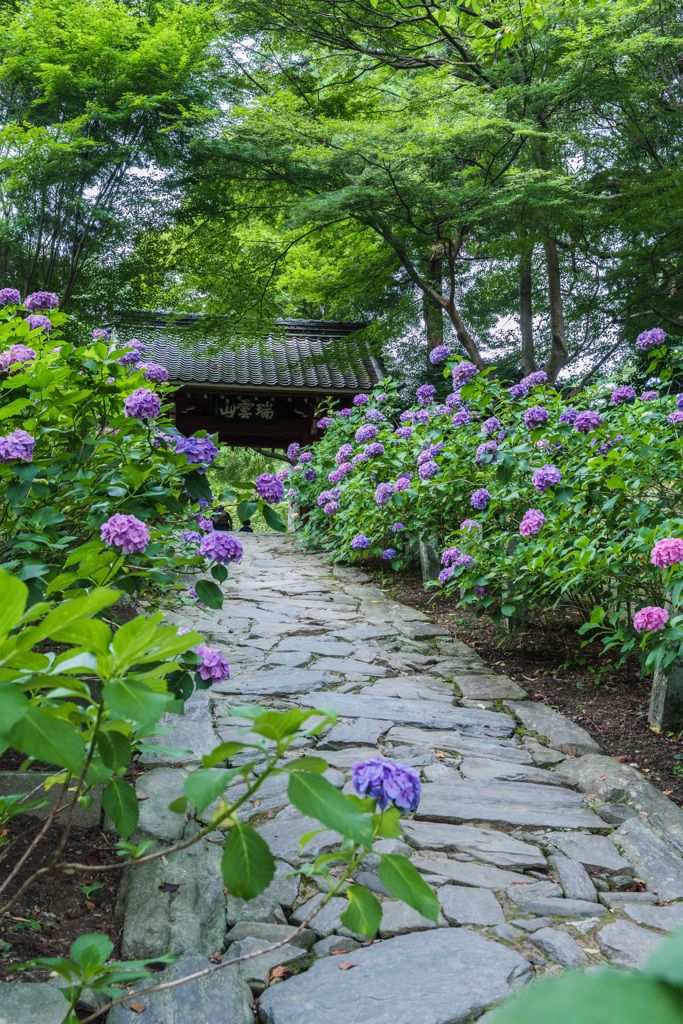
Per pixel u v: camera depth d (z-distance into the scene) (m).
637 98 11.16
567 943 2.47
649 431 4.86
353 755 3.84
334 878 2.83
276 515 3.21
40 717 1.13
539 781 3.74
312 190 12.03
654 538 3.96
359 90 13.36
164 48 10.66
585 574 4.49
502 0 9.06
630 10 9.97
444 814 3.32
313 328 17.58
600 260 13.45
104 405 3.46
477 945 2.45
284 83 12.86
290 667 5.19
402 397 14.84
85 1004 2.10
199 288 12.77
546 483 4.75
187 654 2.46
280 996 2.21
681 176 11.38
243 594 7.35
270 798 3.38
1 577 1.10
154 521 3.79
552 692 4.95
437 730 4.26
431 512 6.75
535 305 15.36
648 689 4.85
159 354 15.94
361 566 9.12
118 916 2.54
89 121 10.61
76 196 10.57
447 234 12.21
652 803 3.50
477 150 11.02
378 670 5.27
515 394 6.24
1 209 10.42
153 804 3.22
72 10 10.50
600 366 13.82
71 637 1.19
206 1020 2.09
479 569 5.39
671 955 0.27
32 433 3.40
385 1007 2.12
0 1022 1.96
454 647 5.92
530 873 2.97
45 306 4.20
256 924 2.57
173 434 3.65
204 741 3.89
